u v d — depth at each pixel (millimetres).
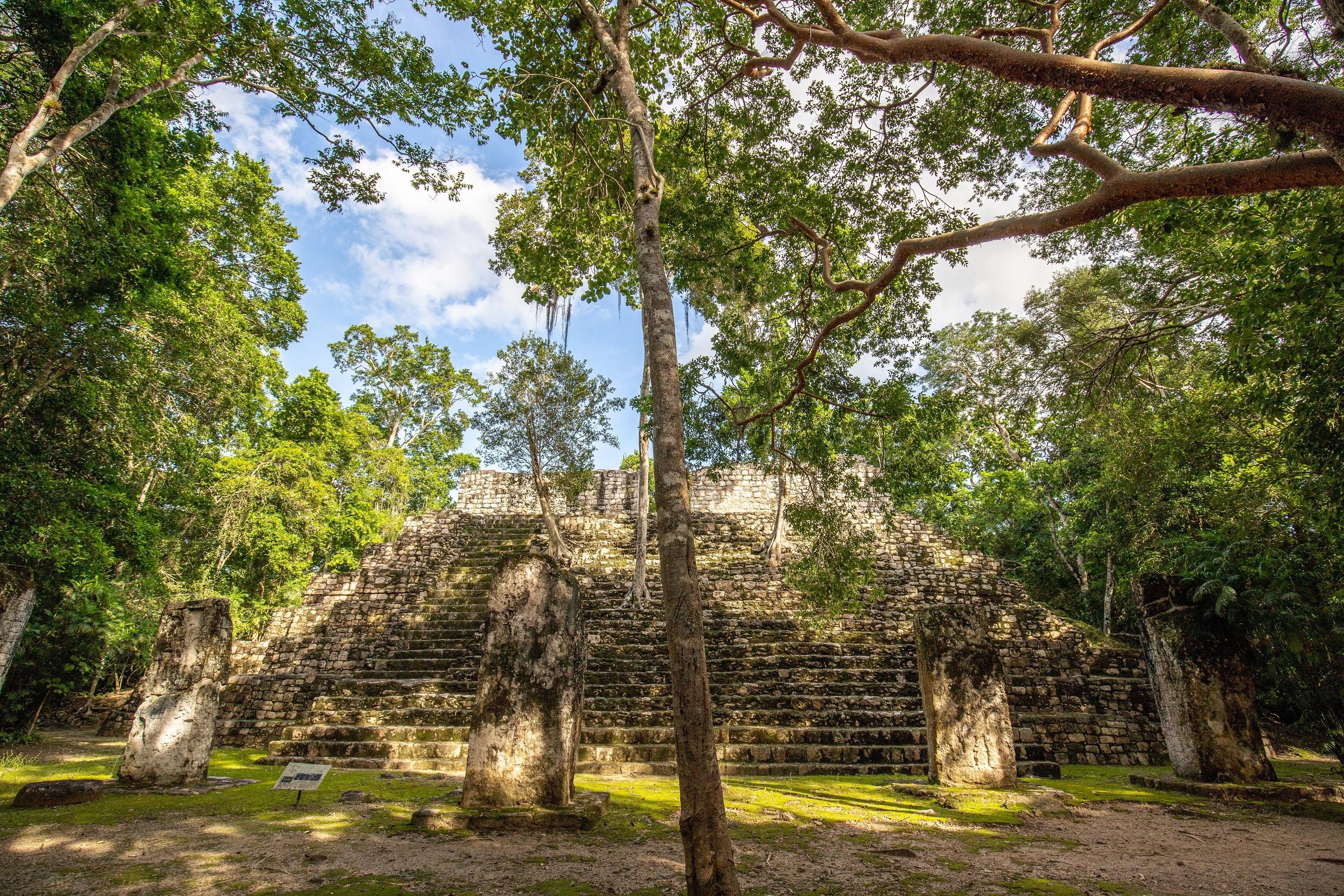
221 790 6258
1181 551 9352
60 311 9656
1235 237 7102
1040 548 20359
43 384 9977
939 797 6445
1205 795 6945
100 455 11125
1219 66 4352
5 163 8867
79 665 12727
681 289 9648
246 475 18109
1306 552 8031
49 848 4234
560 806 5266
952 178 7871
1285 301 5734
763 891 3797
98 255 9797
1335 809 6184
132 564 12250
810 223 8047
